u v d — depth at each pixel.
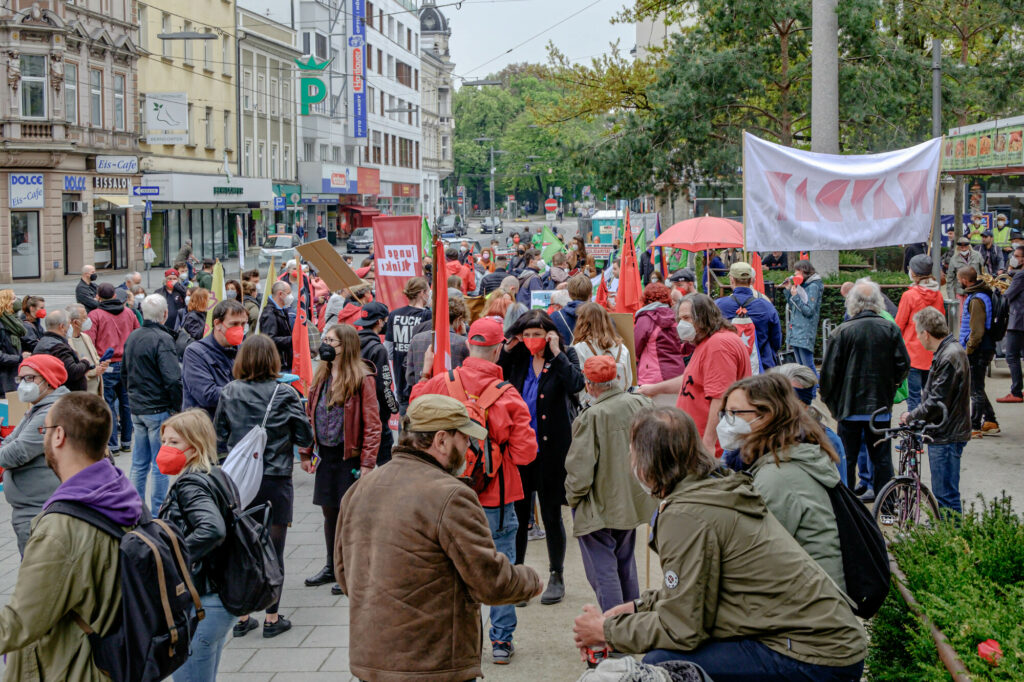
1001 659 4.07
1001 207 27.44
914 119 23.62
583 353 7.34
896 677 4.86
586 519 6.13
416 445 4.20
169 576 4.14
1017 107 24.22
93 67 43.66
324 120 71.75
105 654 4.04
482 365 6.38
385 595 4.01
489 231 83.94
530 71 29.80
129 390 9.46
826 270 17.25
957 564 5.07
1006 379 15.50
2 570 8.23
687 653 3.98
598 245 29.92
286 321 12.93
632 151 24.27
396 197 92.31
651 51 28.50
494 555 4.06
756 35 23.16
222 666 6.29
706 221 18.08
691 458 4.07
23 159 40.22
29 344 12.83
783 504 4.45
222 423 7.02
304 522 9.66
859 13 21.69
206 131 54.19
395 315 10.32
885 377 8.34
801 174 10.43
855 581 4.49
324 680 6.07
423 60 103.94
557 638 6.62
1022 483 9.67
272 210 63.38
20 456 6.30
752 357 9.48
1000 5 22.88
